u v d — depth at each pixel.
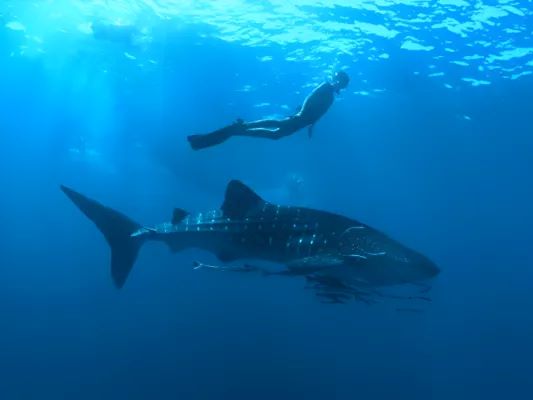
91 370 38.03
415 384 48.31
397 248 5.59
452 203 43.41
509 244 56.88
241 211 6.68
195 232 6.91
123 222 7.46
